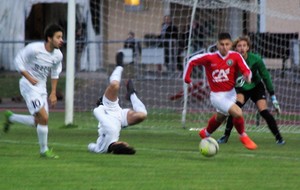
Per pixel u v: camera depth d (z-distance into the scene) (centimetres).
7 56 5997
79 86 4906
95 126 3612
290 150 2684
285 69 4828
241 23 4869
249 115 4009
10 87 5222
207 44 5088
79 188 1845
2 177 2002
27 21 6681
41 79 2423
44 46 2416
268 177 2031
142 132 3369
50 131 3356
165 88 4744
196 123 3841
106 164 2242
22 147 2677
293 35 4884
